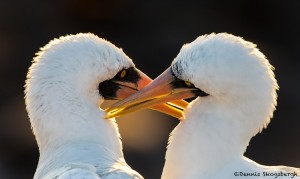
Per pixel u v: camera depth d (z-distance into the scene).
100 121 12.89
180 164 12.07
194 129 11.96
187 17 33.59
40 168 12.59
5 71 30.11
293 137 27.06
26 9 33.41
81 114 12.73
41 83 12.70
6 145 26.23
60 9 33.69
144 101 12.48
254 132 11.90
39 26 32.78
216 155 11.79
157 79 12.30
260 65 11.65
